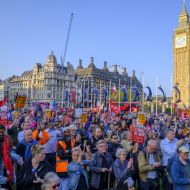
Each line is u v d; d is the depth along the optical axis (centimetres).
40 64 15050
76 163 1006
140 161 1100
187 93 11269
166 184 1108
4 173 959
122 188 891
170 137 1202
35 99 14612
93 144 1448
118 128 2164
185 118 4116
